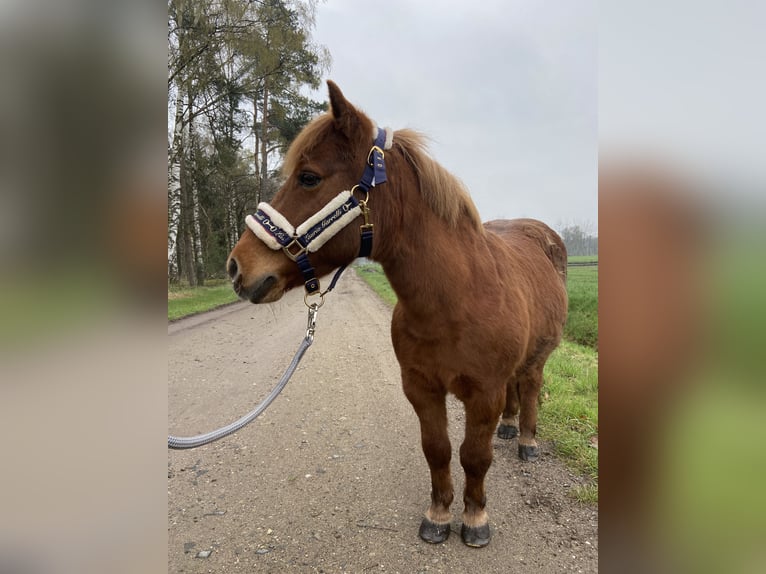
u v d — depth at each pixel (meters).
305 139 1.86
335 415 4.06
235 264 1.87
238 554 2.26
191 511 2.64
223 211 21.19
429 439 2.30
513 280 2.42
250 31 13.52
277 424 3.87
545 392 4.28
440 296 2.01
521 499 2.70
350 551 2.28
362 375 5.26
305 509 2.65
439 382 2.19
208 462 3.22
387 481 2.94
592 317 9.29
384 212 1.91
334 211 1.82
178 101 13.63
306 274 1.88
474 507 2.36
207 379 5.11
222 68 14.78
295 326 8.65
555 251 3.64
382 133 1.97
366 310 11.11
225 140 18.84
